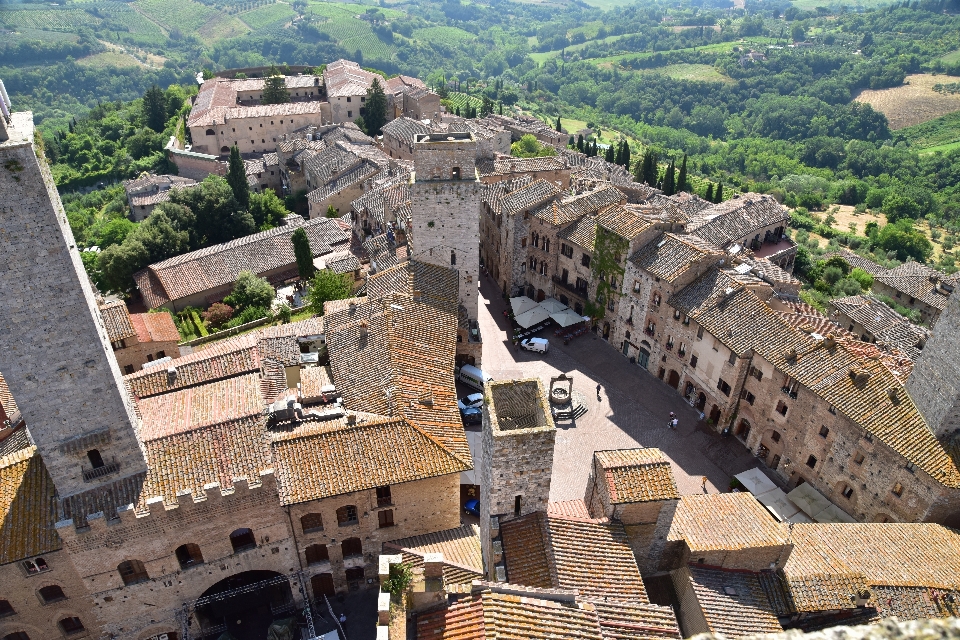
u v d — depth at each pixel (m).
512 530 40.28
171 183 142.12
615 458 43.72
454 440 50.19
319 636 45.78
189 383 55.28
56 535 40.94
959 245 169.62
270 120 159.38
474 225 73.56
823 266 116.31
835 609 42.59
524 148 158.25
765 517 46.72
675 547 45.03
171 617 46.97
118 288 107.81
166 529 42.56
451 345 63.66
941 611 42.62
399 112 176.50
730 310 67.62
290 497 44.44
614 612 35.12
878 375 55.31
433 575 32.66
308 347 67.62
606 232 79.12
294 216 124.75
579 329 87.44
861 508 55.25
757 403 64.81
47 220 35.12
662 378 77.75
